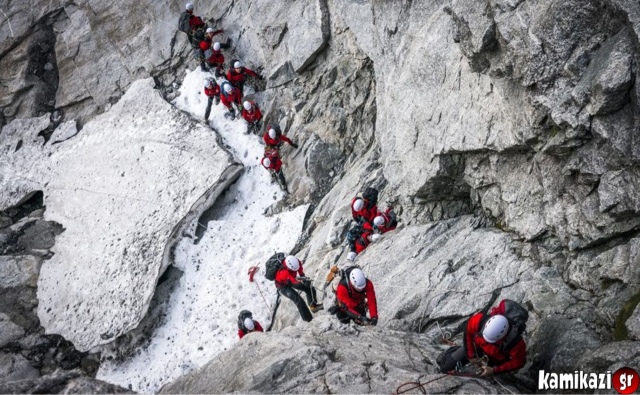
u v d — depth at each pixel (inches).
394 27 465.7
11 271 633.6
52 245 645.3
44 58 747.4
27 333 603.2
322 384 257.1
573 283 302.2
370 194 454.9
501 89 337.4
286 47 613.9
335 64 583.5
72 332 585.9
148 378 540.1
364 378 259.0
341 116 575.8
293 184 584.1
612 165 280.1
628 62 261.9
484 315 244.7
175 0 694.5
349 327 317.1
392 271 396.2
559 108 291.9
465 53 354.0
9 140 732.0
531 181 340.8
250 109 606.5
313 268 483.5
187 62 690.8
